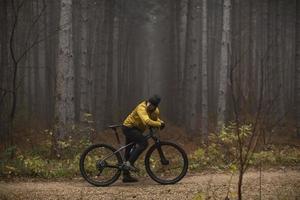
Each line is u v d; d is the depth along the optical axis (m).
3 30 17.72
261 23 29.73
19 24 25.25
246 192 8.66
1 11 18.20
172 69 31.48
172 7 31.81
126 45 36.16
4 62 17.34
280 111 25.45
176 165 9.77
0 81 17.19
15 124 19.58
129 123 9.61
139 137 9.53
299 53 21.89
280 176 10.56
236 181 9.88
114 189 9.09
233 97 6.19
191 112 22.88
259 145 14.37
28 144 16.88
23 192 8.69
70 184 9.70
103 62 23.89
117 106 31.78
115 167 9.58
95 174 9.91
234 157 12.20
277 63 26.39
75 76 27.80
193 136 22.28
